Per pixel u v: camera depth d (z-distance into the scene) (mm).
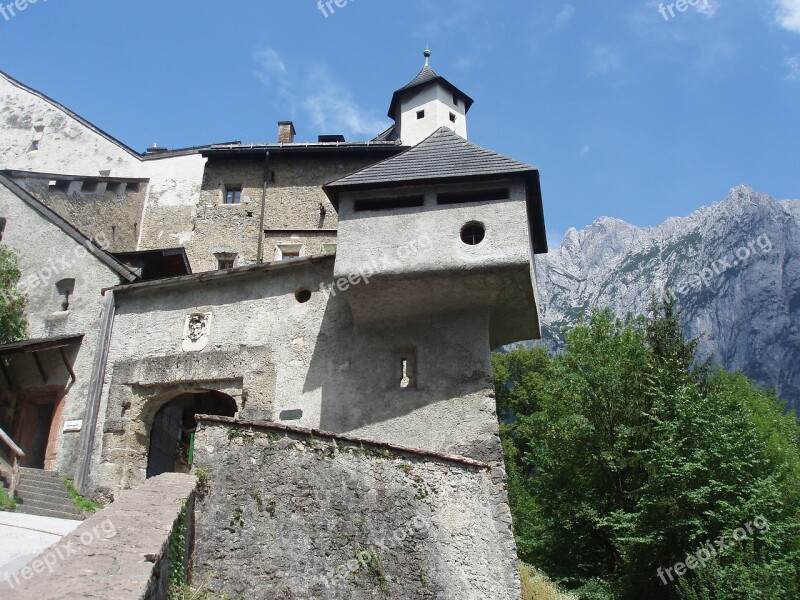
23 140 31156
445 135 19203
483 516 12281
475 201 16672
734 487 18969
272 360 17516
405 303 16562
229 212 27328
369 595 10492
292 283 18297
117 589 5766
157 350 18594
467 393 15703
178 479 10023
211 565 9781
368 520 10961
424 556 11234
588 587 20859
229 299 18625
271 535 10219
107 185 27312
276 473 10656
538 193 17094
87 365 19031
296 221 26906
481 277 15805
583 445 23891
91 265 20594
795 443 29297
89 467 17609
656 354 24938
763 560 17938
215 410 21188
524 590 16781
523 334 18000
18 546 10188
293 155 27781
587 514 22641
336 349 17125
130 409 18188
